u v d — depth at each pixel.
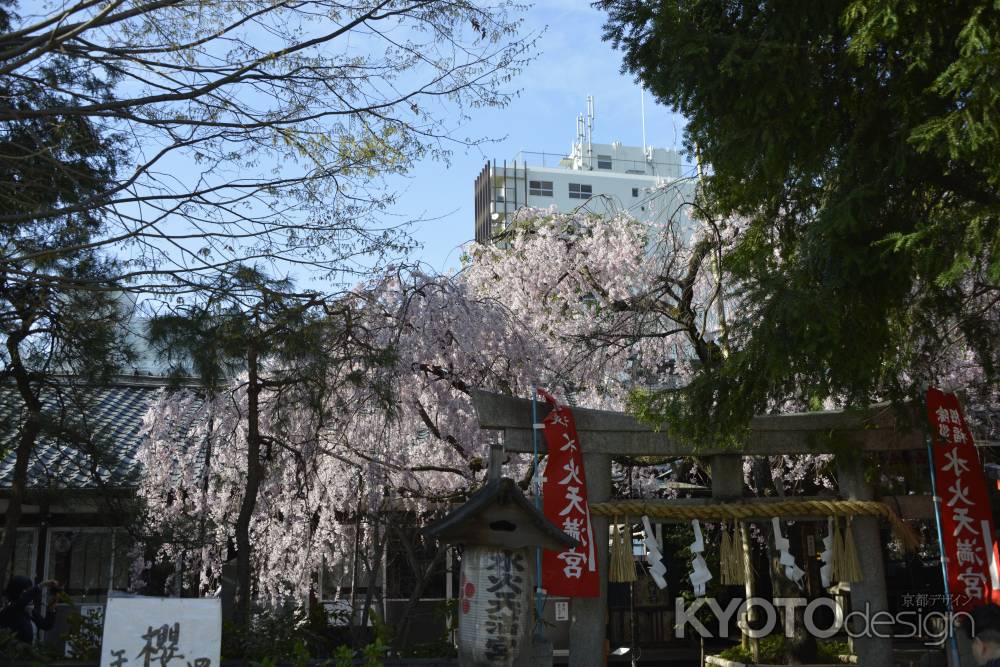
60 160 7.54
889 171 6.46
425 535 6.18
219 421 11.70
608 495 8.12
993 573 7.86
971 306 8.74
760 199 7.97
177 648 5.42
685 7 6.99
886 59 6.50
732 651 12.90
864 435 8.36
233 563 12.89
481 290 13.36
